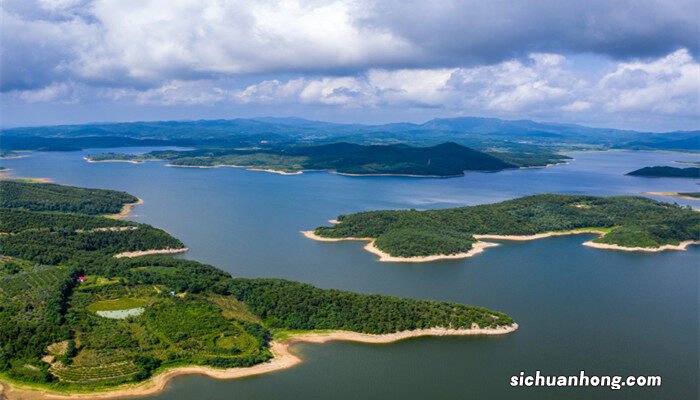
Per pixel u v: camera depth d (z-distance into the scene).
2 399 164.50
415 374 181.12
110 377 175.12
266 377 178.75
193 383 175.00
